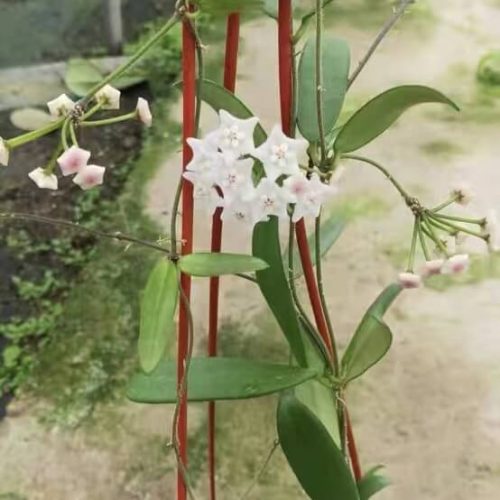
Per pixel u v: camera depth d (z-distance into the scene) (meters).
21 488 1.34
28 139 0.66
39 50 2.25
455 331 1.56
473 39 2.29
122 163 1.94
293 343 0.83
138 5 2.45
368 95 2.09
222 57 2.20
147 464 1.37
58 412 1.45
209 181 0.66
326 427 0.86
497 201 1.81
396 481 1.34
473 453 1.38
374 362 0.86
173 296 0.70
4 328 1.60
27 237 1.78
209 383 0.81
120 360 1.53
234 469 1.37
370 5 2.42
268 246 0.79
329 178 0.76
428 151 1.94
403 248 1.71
